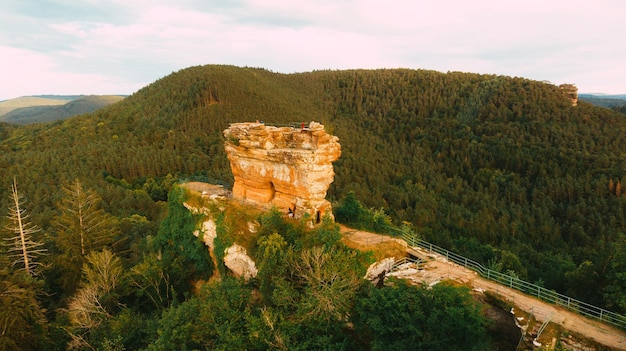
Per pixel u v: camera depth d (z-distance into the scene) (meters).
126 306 36.75
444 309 22.77
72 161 108.19
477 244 63.38
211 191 41.06
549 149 113.81
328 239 29.14
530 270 49.19
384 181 113.31
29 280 35.16
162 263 39.28
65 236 44.41
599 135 116.44
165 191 99.25
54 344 33.28
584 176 98.38
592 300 30.03
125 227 62.00
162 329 27.06
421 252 32.09
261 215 33.38
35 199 77.50
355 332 25.83
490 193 105.06
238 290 27.38
